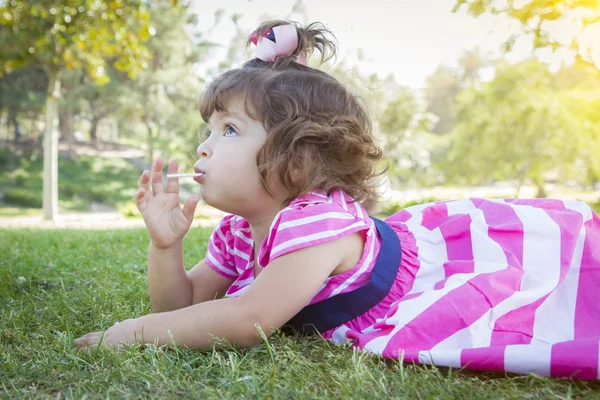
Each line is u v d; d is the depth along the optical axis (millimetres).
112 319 1906
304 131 1673
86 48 11461
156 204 1794
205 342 1529
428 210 2014
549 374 1308
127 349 1480
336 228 1567
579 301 1686
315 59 2051
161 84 25906
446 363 1384
